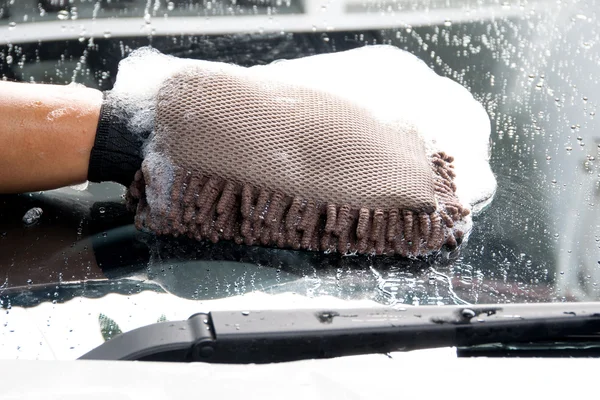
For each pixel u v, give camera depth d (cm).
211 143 110
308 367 75
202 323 86
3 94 114
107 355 82
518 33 179
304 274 115
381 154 117
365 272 115
